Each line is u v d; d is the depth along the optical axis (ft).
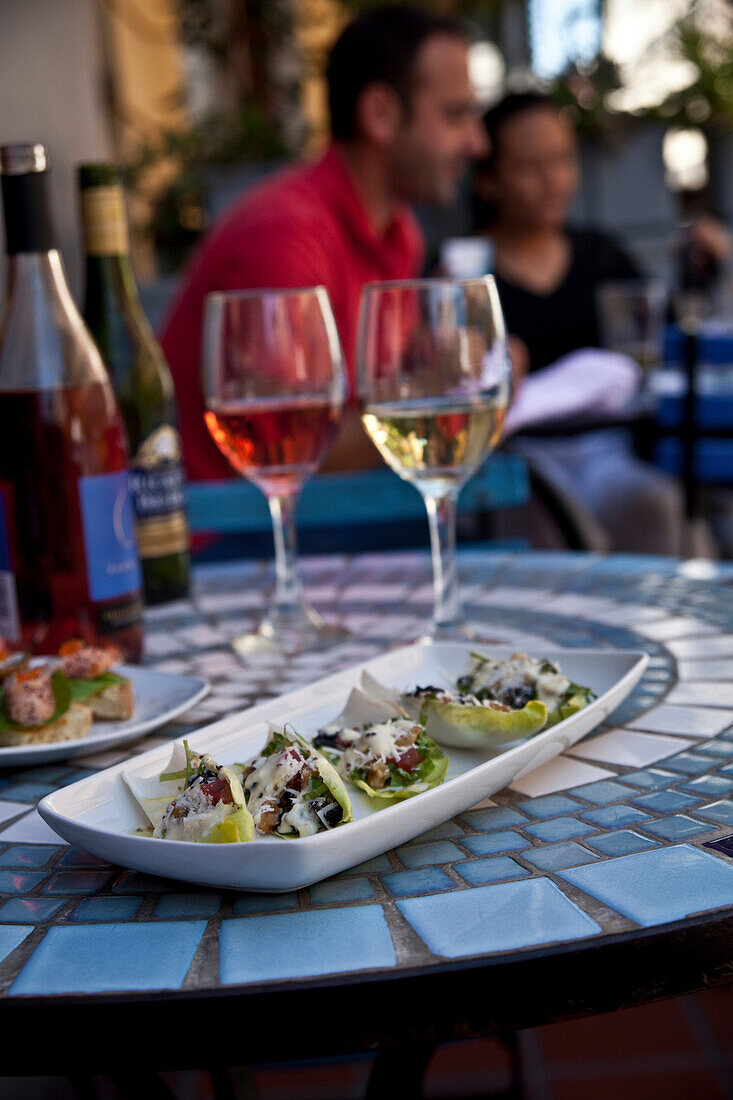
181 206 18.78
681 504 10.54
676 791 1.87
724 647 2.70
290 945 1.46
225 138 20.11
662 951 1.42
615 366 7.83
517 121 12.25
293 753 1.70
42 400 2.77
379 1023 1.38
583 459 11.21
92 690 2.36
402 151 8.07
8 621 2.87
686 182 22.00
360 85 7.86
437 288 2.80
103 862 1.77
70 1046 1.38
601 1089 5.36
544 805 1.86
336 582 3.80
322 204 7.51
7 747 2.24
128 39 18.38
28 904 1.62
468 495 4.54
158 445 3.52
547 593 3.38
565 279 12.84
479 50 22.89
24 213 2.75
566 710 2.04
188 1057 1.38
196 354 6.82
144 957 1.45
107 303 3.49
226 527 4.54
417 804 1.65
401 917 1.51
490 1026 1.39
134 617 2.92
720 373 9.22
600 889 1.54
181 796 1.68
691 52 21.72
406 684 2.43
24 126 9.02
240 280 7.00
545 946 1.41
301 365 3.05
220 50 21.29
